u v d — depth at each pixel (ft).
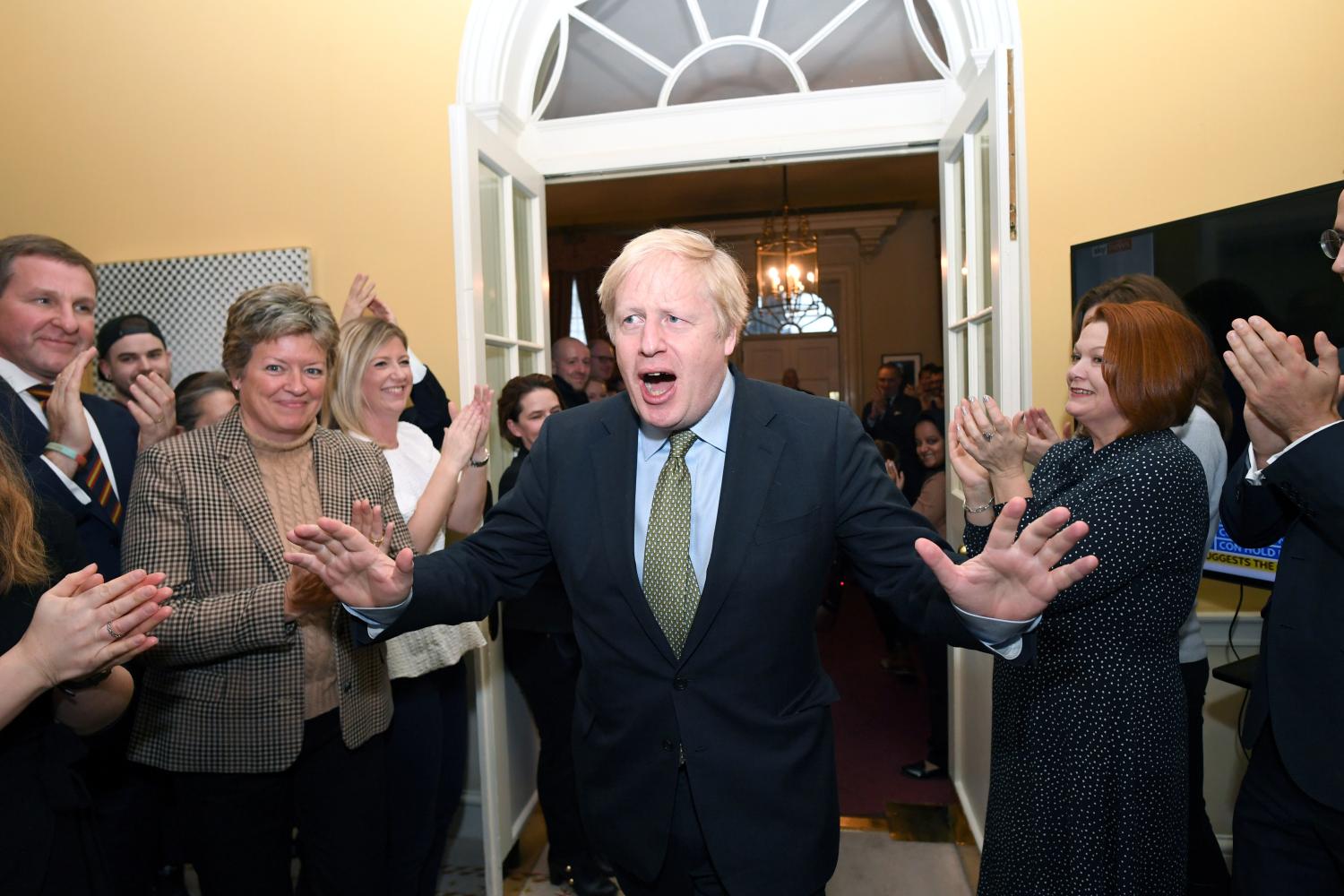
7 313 5.66
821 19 8.68
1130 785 4.13
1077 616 4.22
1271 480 4.15
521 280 8.69
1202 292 6.33
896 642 13.30
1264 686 4.39
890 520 3.72
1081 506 4.14
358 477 5.34
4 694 2.84
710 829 3.69
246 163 8.66
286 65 8.56
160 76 8.79
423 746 6.15
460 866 8.09
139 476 4.78
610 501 3.90
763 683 3.75
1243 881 4.46
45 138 9.02
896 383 18.37
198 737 4.66
